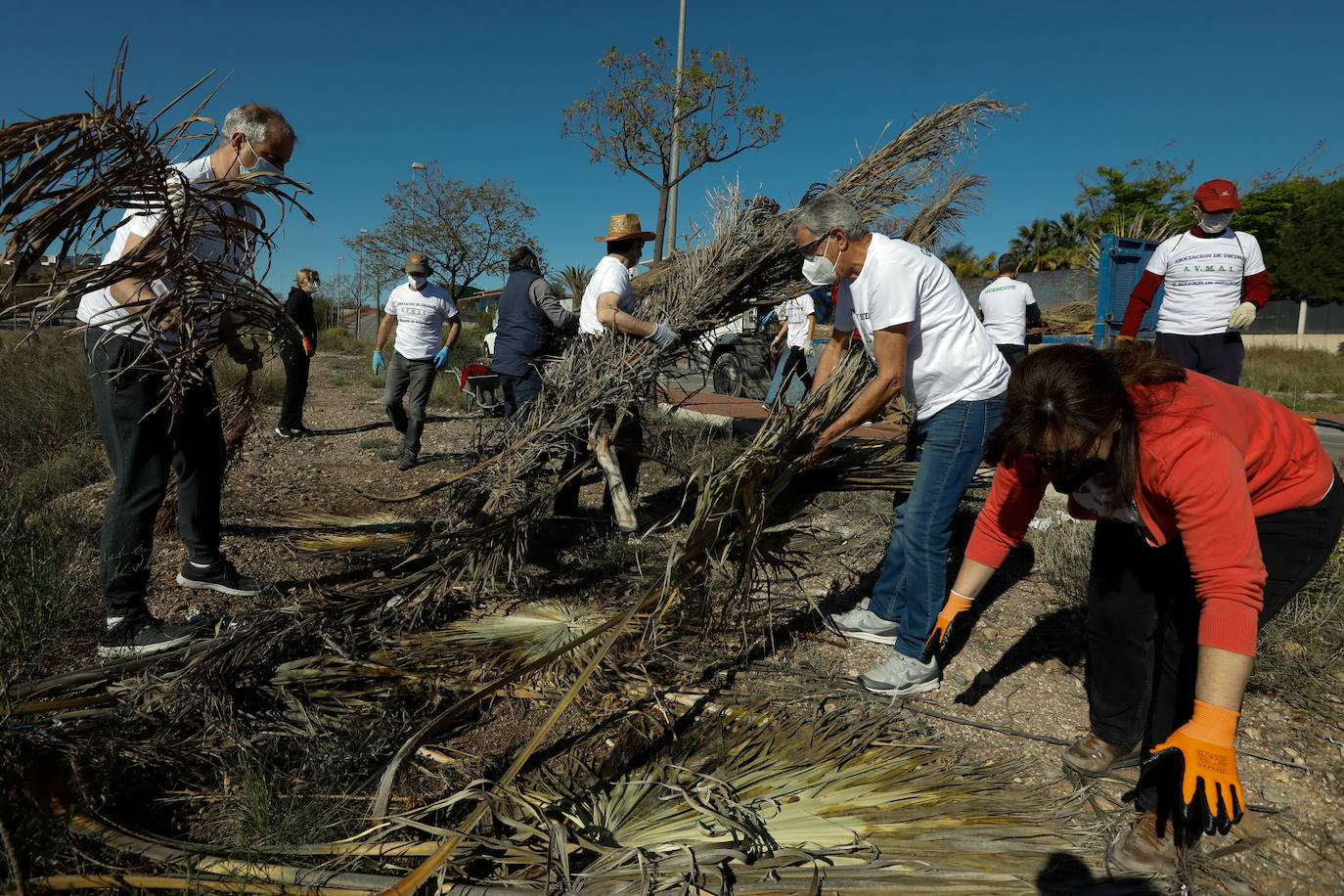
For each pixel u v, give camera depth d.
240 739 2.16
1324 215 26.23
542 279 4.66
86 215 2.06
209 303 2.58
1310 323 25.88
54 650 2.63
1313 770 2.30
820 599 3.61
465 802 2.05
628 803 2.02
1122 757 2.33
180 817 1.99
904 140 3.82
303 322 7.51
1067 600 3.58
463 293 25.78
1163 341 4.84
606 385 3.72
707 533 2.42
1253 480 1.83
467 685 2.70
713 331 4.37
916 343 2.65
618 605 3.39
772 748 2.32
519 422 3.94
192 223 2.32
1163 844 1.90
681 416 7.08
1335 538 1.93
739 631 3.22
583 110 13.77
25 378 7.20
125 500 2.71
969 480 2.72
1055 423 1.63
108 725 2.16
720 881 1.68
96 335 2.65
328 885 1.62
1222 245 4.52
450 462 6.46
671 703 2.65
